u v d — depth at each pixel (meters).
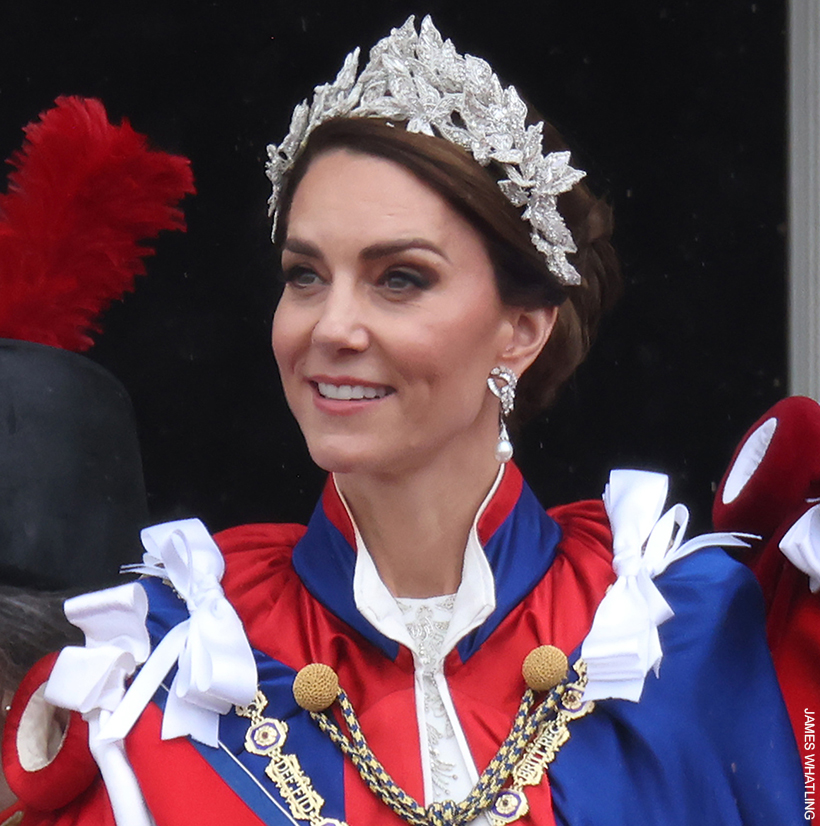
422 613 5.53
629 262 14.66
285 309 5.24
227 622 5.37
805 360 10.65
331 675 5.29
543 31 14.83
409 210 5.04
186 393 16.03
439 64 5.21
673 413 14.91
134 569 5.84
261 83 15.51
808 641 5.93
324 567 5.60
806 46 10.52
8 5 15.25
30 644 5.90
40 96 15.43
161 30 15.43
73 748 5.33
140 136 6.58
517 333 5.45
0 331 6.58
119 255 6.63
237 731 5.31
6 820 5.60
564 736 5.27
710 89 14.37
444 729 5.35
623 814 5.16
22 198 6.60
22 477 6.29
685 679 5.37
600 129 14.67
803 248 10.64
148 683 5.32
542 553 5.65
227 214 15.66
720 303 14.60
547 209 5.31
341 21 15.38
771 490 6.18
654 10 14.42
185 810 5.16
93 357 15.85
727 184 14.40
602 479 15.27
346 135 5.12
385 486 5.39
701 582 5.55
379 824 5.12
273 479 16.22
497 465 5.60
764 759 5.43
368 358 5.04
